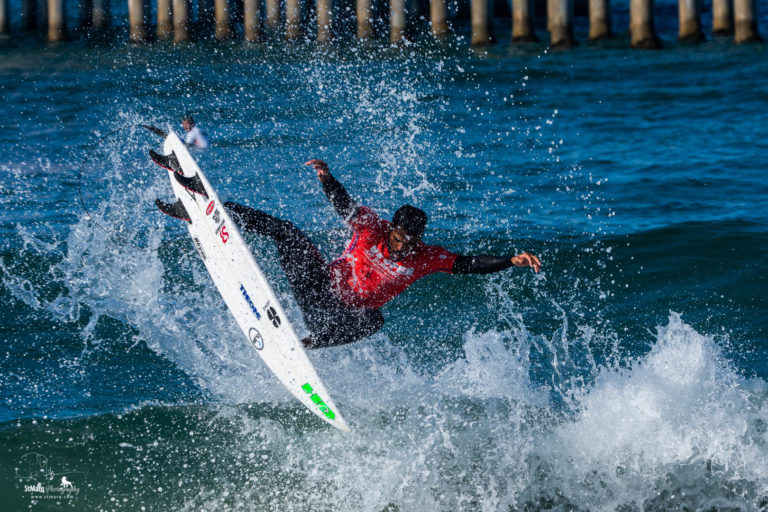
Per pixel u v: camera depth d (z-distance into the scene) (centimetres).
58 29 7594
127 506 1898
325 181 1911
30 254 3150
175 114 5175
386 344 2608
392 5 6794
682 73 6375
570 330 2744
